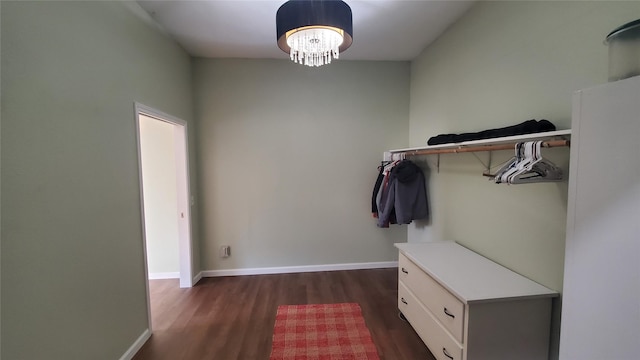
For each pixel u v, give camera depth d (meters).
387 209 2.87
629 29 0.86
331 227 3.35
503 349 1.43
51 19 1.25
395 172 2.80
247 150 3.19
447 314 1.58
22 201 1.12
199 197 3.17
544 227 1.49
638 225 0.77
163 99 2.38
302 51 1.69
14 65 1.09
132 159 1.89
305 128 3.23
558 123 1.41
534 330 1.44
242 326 2.21
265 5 2.08
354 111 3.28
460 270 1.74
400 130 3.34
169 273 3.18
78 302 1.41
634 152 0.77
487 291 1.45
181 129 2.83
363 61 3.26
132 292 1.88
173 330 2.17
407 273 2.15
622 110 0.79
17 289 1.10
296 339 2.04
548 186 1.46
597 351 0.88
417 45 2.85
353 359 1.81
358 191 3.35
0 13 1.04
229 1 2.02
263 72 3.15
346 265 3.40
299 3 1.46
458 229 2.35
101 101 1.58
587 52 1.26
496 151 1.87
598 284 0.87
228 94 3.12
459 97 2.31
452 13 2.22
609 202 0.84
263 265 3.29
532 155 1.32
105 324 1.61
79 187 1.42
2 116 1.05
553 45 1.43
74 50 1.38
